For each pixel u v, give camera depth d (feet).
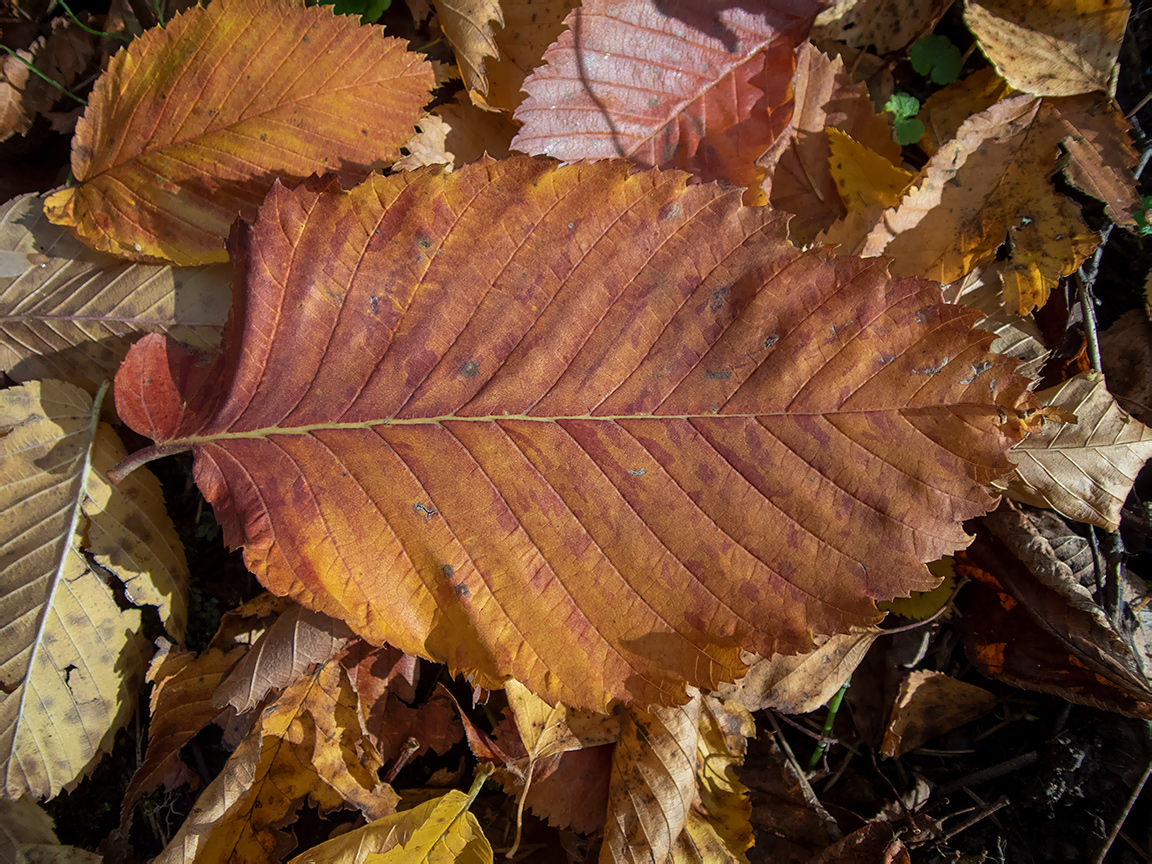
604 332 0.49
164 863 0.51
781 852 0.56
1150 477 0.60
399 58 0.54
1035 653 0.57
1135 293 0.60
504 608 0.49
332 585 0.49
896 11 0.59
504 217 0.49
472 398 0.49
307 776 0.54
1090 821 0.56
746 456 0.49
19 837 0.54
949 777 0.59
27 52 0.60
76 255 0.56
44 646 0.54
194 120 0.54
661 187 0.48
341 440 0.50
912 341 0.48
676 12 0.55
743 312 0.49
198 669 0.55
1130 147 0.57
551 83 0.54
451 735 0.56
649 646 0.49
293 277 0.49
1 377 0.55
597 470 0.49
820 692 0.56
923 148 0.61
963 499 0.48
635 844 0.54
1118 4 0.56
